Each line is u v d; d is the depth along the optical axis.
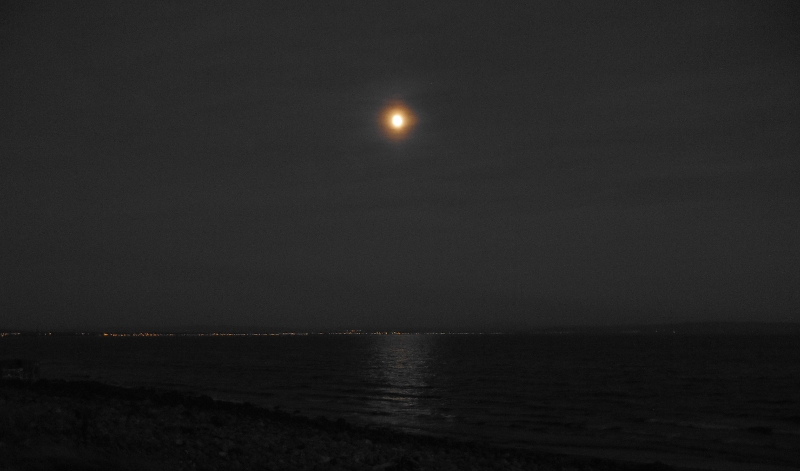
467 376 66.19
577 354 136.38
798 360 107.19
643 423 30.86
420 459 16.69
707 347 184.25
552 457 19.75
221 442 14.99
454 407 36.88
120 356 112.19
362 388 49.44
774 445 24.84
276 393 43.69
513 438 25.80
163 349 166.25
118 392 25.53
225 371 70.62
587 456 21.88
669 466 19.12
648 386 54.94
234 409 23.84
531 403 39.88
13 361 29.39
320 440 18.09
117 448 12.02
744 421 32.12
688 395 46.97
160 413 20.03
